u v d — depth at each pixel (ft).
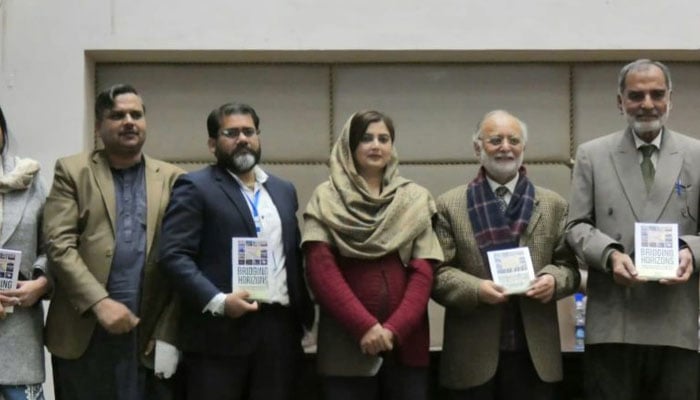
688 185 12.85
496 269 12.78
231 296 12.14
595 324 12.96
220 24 17.80
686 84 18.90
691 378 12.80
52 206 12.86
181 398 13.17
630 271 12.23
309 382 14.51
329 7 17.89
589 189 13.23
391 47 17.87
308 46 17.81
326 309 12.47
